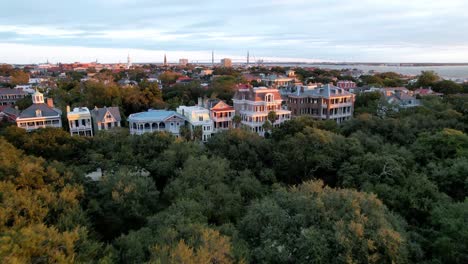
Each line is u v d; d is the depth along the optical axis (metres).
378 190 41.88
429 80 140.25
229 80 145.88
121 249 29.42
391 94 102.50
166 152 51.09
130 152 52.09
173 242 26.97
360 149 52.31
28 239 23.12
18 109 88.50
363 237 27.34
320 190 33.84
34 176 37.09
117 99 97.31
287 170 54.25
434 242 33.25
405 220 37.47
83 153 55.91
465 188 42.50
